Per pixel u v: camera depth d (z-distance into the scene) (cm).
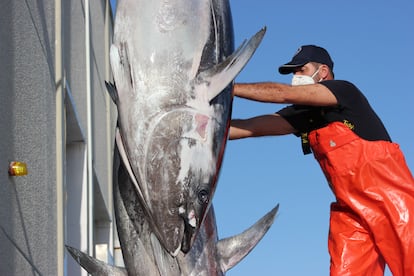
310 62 591
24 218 593
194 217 457
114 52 465
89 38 958
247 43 454
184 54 464
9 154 556
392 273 561
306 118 589
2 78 543
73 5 876
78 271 885
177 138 455
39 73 668
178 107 457
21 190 587
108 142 1137
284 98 552
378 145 569
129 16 469
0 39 541
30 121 625
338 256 571
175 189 454
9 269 545
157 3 468
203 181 459
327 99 564
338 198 576
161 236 458
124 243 502
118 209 503
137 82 460
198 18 471
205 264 500
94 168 969
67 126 833
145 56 462
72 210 873
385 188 562
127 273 502
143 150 455
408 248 552
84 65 940
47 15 720
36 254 629
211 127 463
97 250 1098
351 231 573
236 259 505
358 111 573
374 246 569
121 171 500
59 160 732
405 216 556
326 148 576
